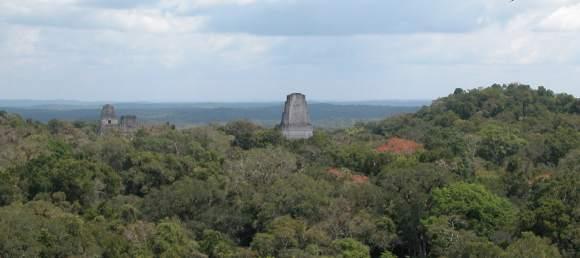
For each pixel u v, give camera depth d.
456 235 99.12
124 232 103.12
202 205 118.69
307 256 98.38
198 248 105.62
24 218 93.31
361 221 107.31
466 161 140.12
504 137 162.75
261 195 116.31
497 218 107.38
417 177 116.38
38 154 135.88
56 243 91.62
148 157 133.12
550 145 157.75
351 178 129.25
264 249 101.94
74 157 137.75
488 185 123.56
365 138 194.00
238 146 161.38
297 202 112.19
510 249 88.94
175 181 126.81
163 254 97.94
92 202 118.81
